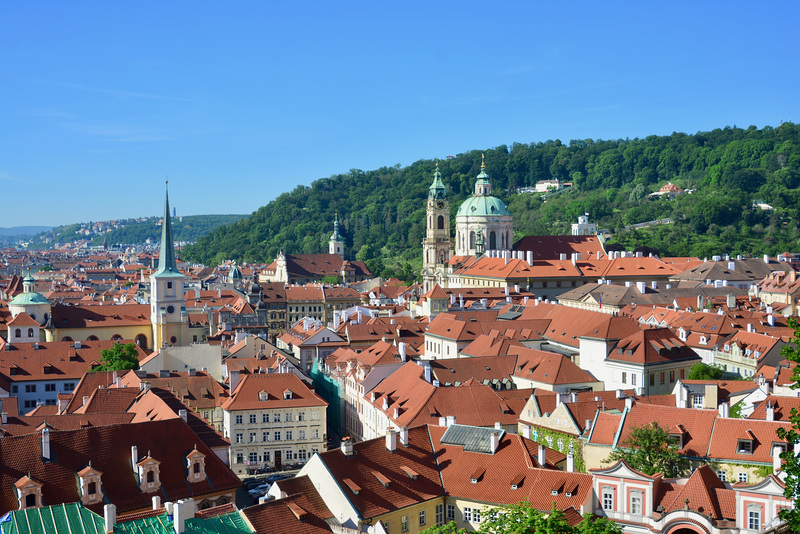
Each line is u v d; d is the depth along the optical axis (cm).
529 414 15000
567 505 10850
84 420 14438
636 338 19250
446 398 16200
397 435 12544
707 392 14225
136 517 9094
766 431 11306
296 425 18362
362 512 10988
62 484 10756
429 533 9375
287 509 10006
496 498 11450
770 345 19188
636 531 10375
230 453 17988
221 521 9269
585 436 12988
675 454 11419
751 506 9831
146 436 11756
